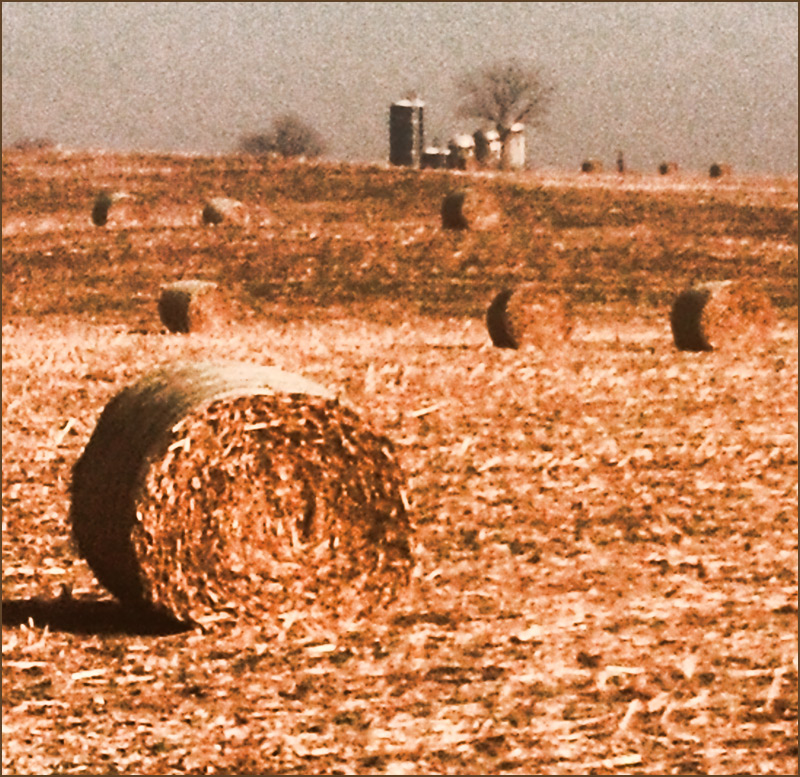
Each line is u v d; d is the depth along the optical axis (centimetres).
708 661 3681
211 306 12925
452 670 3606
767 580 4475
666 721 3269
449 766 3000
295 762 3022
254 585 4009
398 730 3203
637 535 5022
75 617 4062
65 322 14800
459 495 5612
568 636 3884
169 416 3978
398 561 4162
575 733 3198
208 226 19150
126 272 17550
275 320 14862
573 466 6228
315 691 3456
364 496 4141
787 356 10688
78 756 3059
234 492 4006
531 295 11769
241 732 3188
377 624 4000
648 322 15225
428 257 18050
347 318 15250
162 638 3872
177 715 3300
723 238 19888
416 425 7194
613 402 8038
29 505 5406
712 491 5778
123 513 3919
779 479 6041
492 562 4650
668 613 4103
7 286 16988
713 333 11262
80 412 7538
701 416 7581
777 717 3312
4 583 4388
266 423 4041
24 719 3269
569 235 19462
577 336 12750
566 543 4906
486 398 8119
